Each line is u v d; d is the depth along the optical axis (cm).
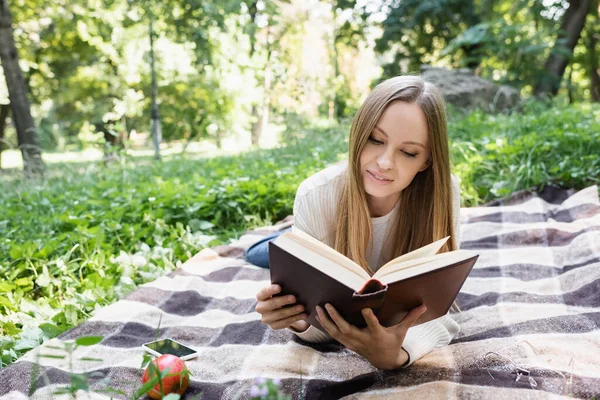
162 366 175
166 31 1155
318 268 147
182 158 828
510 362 186
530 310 233
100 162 677
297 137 863
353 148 183
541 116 591
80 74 1389
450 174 188
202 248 367
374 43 1253
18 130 831
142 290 276
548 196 400
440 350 203
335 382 185
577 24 1076
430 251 162
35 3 1170
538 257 294
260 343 221
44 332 238
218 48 1276
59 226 409
